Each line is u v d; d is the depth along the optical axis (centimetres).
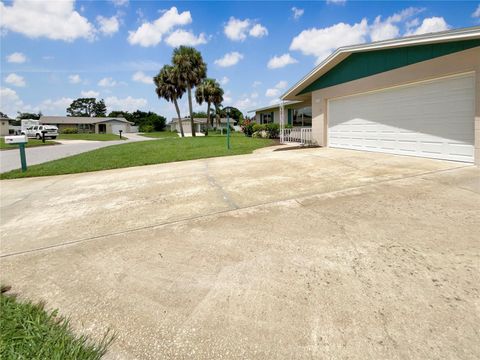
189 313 211
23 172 893
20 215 472
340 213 393
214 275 259
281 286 237
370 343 175
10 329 193
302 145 1305
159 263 285
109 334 193
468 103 668
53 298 236
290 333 187
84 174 841
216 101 3578
